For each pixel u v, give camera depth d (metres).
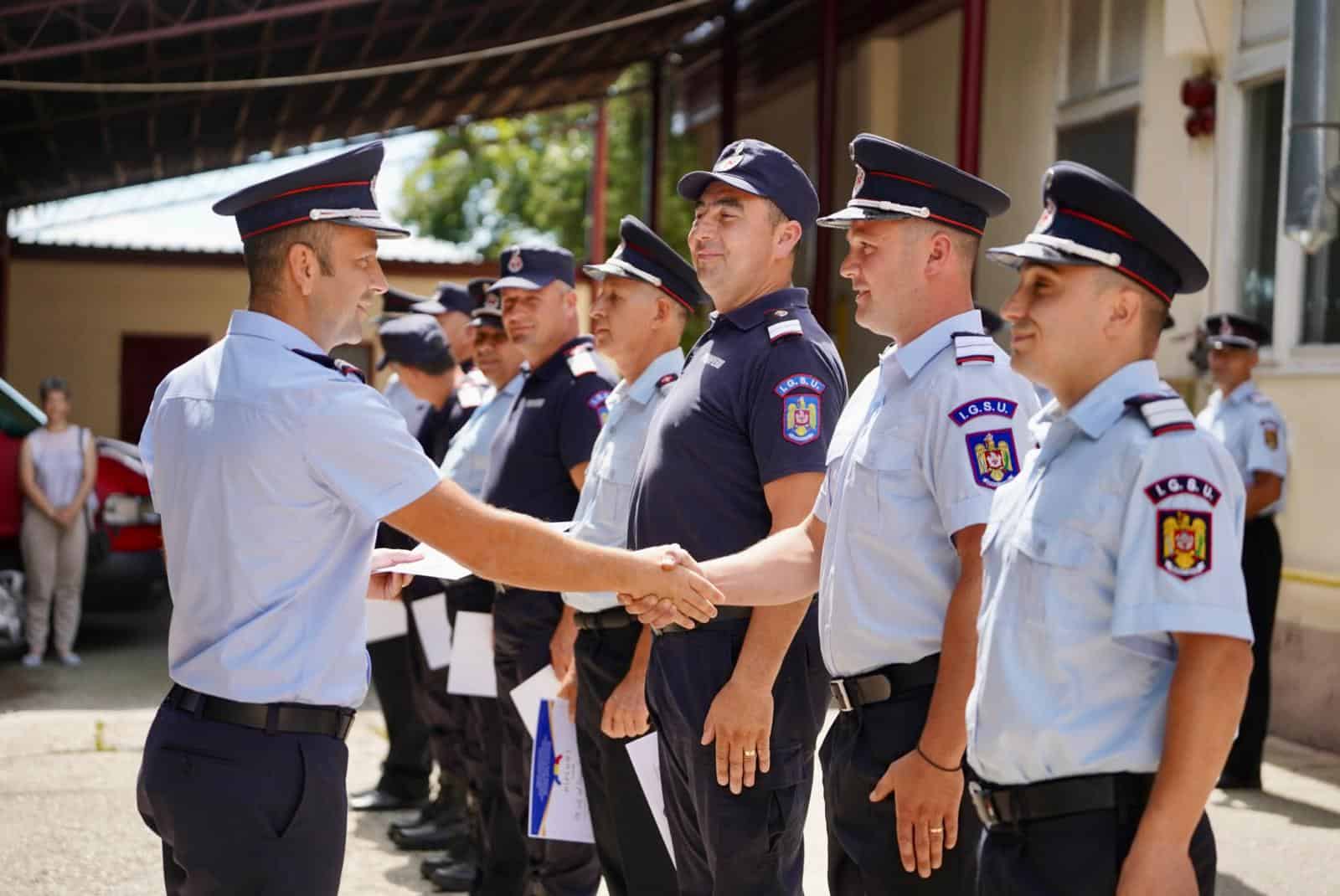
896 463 2.54
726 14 13.67
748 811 2.89
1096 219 2.08
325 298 2.44
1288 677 6.75
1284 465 5.91
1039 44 9.59
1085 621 2.02
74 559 8.84
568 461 4.06
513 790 4.06
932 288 2.61
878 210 2.61
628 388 3.71
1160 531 1.94
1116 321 2.08
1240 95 7.36
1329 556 6.55
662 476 3.04
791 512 2.85
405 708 5.63
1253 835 5.12
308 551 2.35
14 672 8.58
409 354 5.41
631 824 3.42
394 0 10.20
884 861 2.57
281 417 2.32
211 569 2.34
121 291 15.17
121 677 8.44
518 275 4.19
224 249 15.35
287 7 9.10
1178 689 1.91
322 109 14.00
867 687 2.58
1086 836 2.01
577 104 16.20
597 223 16.45
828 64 11.25
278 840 2.31
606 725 3.37
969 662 2.37
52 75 10.51
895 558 2.54
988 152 10.36
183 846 2.33
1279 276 7.02
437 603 5.05
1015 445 2.45
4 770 6.07
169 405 2.44
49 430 8.88
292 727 2.33
